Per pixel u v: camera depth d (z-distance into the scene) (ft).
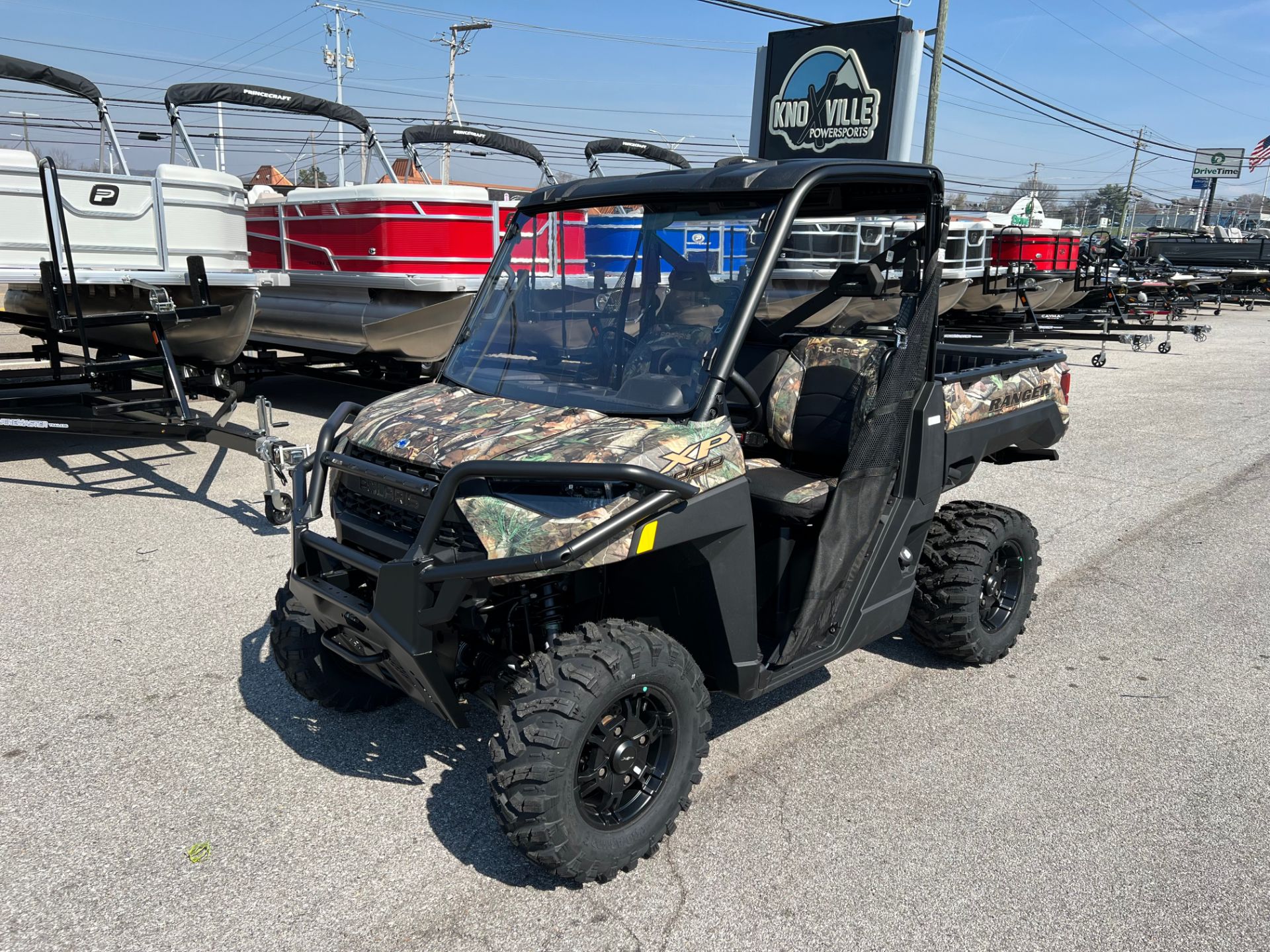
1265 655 15.03
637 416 9.63
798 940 8.59
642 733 9.39
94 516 20.68
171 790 10.79
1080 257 55.36
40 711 12.48
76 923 8.69
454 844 9.93
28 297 24.99
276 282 25.44
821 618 10.75
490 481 8.95
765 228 10.00
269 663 13.94
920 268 11.59
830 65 56.13
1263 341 63.62
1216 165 217.56
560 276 11.34
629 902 9.07
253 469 25.03
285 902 9.00
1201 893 9.32
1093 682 14.01
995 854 9.87
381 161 30.53
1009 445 14.87
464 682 9.81
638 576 10.08
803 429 12.43
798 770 11.45
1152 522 22.09
